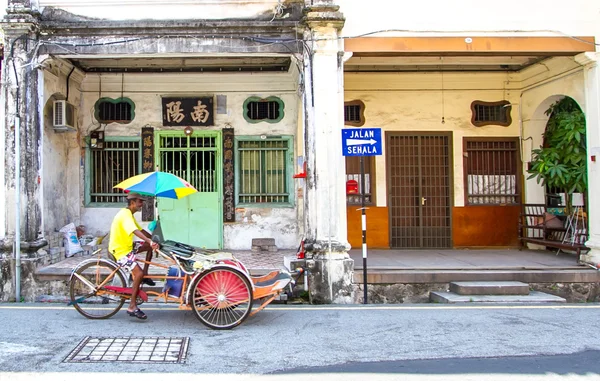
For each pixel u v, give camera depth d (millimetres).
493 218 10977
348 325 6207
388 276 7922
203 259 6211
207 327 6035
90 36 8008
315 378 4414
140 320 6379
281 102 10500
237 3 8172
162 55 8109
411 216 10938
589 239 8633
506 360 4906
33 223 7879
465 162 10984
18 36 7840
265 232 10453
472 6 8305
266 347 5297
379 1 8219
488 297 7574
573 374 4535
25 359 4785
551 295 7758
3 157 7898
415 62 10141
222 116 10461
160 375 4453
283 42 8031
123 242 6391
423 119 10938
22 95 7824
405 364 4793
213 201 10414
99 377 4379
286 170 10570
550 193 10898
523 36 8359
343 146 7629
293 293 7777
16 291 7629
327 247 7793
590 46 8414
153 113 10406
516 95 11031
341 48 8078
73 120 9695
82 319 6371
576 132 9320
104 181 10406
